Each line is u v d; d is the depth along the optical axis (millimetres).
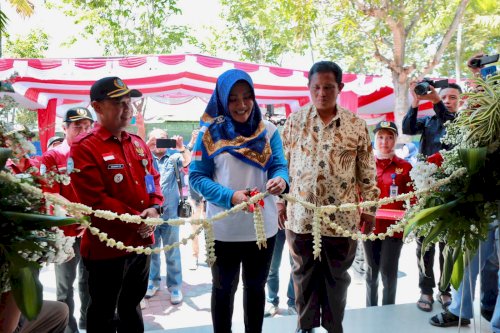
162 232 4230
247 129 2215
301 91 6855
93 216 2156
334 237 2502
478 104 2119
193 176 2193
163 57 5875
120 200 2254
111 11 13141
